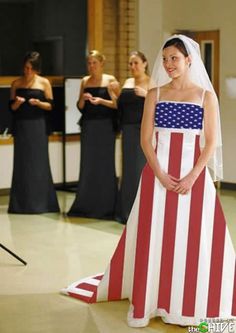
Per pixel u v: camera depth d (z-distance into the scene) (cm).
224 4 820
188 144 374
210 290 376
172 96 376
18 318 390
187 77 377
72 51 872
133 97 614
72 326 377
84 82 662
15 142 696
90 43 870
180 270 374
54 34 862
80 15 868
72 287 434
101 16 867
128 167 630
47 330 371
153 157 375
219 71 834
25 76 688
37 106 686
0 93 806
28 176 694
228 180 839
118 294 410
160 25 887
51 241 578
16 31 841
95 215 670
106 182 665
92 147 661
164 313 379
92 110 654
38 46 857
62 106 834
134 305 377
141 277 374
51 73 862
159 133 378
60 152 845
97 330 370
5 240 583
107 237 591
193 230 373
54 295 430
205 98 374
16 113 689
